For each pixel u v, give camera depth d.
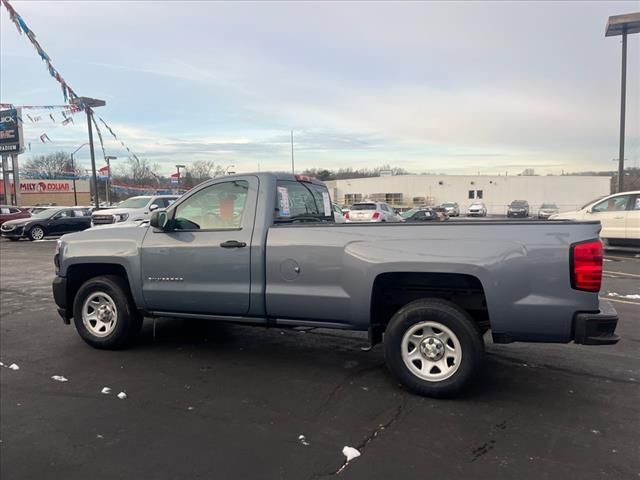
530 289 3.70
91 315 5.45
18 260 14.34
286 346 5.51
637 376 4.48
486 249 3.79
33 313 7.27
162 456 3.13
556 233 3.68
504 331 3.79
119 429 3.51
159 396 4.10
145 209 18.34
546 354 5.13
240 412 3.77
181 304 4.94
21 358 5.12
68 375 4.61
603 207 14.71
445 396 3.96
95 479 2.89
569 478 2.85
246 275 4.60
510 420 3.60
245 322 4.77
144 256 5.04
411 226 4.07
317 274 4.32
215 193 4.87
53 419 3.68
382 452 3.16
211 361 5.00
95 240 5.38
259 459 3.09
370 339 4.25
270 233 4.54
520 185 62.44
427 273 4.04
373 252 4.09
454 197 63.31
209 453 3.16
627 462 3.01
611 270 11.25
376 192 66.50
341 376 4.55
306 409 3.82
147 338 5.83
